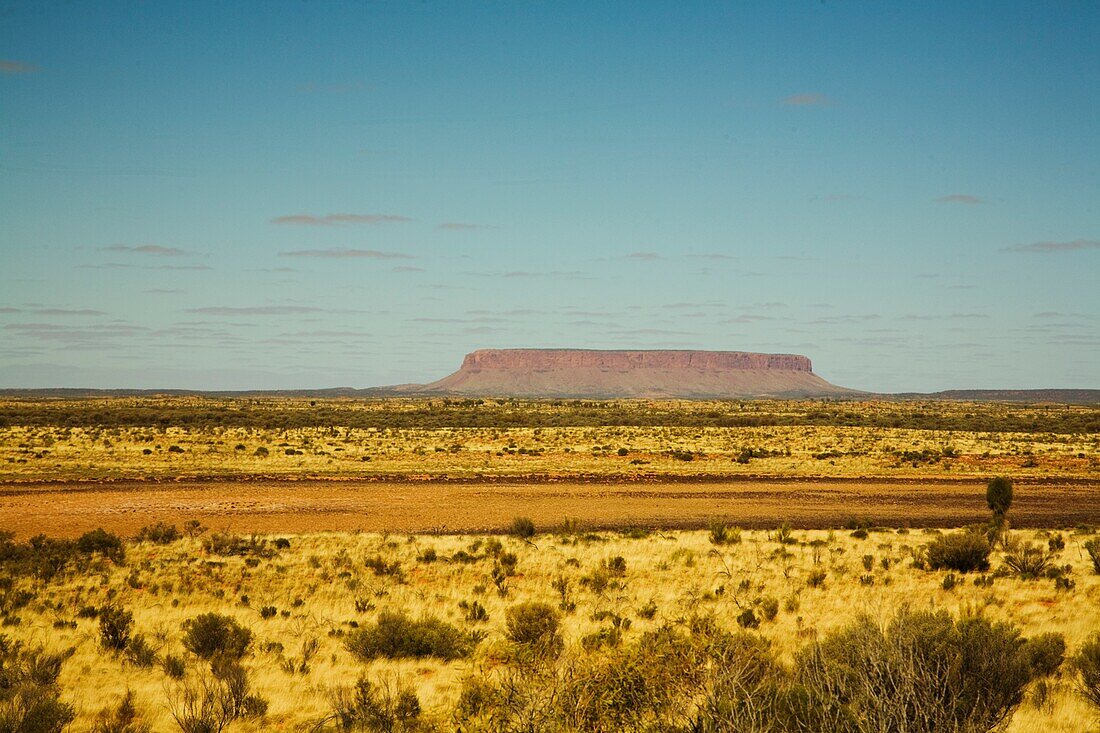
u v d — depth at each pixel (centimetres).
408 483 7212
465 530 5256
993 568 3422
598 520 5641
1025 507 6303
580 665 1201
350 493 6638
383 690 1828
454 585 3262
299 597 3070
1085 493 7006
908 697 1075
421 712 1666
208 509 5881
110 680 2039
